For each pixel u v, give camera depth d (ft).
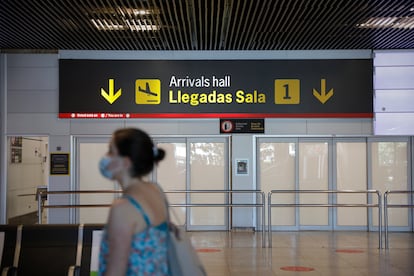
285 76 38.93
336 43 37.06
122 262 7.36
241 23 31.55
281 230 39.55
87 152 39.42
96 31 33.50
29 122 38.73
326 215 39.81
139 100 38.73
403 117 38.78
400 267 25.40
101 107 38.70
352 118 38.88
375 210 39.60
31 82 38.81
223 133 38.86
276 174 39.83
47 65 38.93
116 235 7.41
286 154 39.83
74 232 16.90
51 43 36.83
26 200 44.62
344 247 31.78
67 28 32.78
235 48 38.37
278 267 25.46
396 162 39.81
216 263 26.53
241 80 38.96
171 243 8.06
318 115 38.86
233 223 38.86
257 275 23.65
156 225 7.80
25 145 44.32
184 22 31.07
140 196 7.77
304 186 39.81
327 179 39.81
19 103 38.83
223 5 27.63
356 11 29.32
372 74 38.91
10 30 33.22
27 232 16.90
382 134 38.78
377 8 28.81
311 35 34.71
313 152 39.93
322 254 29.22
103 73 38.81
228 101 38.88
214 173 39.65
